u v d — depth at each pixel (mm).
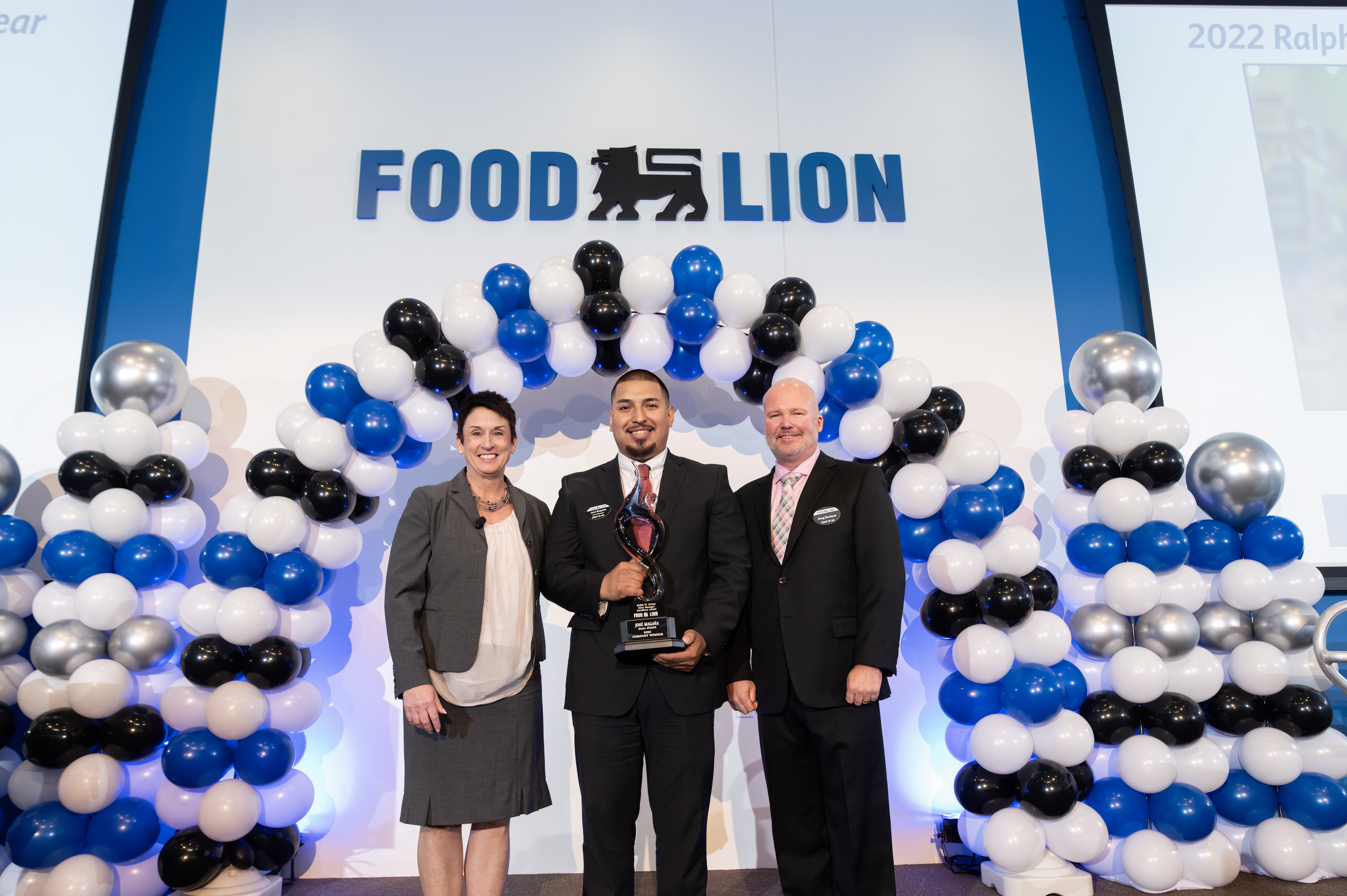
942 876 2742
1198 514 2811
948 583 2559
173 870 2303
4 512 2656
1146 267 3326
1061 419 2881
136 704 2475
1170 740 2482
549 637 2973
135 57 3314
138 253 3238
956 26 3584
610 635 2150
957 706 2582
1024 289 3354
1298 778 2549
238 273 3221
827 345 2674
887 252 3354
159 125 3346
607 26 3498
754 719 2949
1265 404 3236
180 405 2730
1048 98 3557
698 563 2213
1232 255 3348
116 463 2551
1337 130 3465
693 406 3162
